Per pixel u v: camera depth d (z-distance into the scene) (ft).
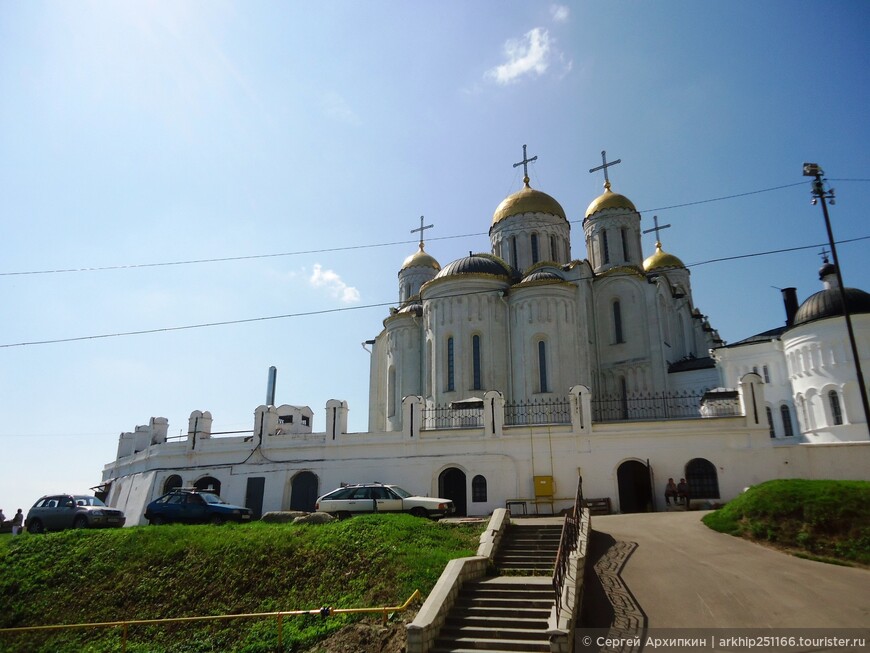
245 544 66.44
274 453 104.99
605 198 156.97
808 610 41.52
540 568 55.83
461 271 124.26
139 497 113.29
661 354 129.18
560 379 114.32
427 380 124.47
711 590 46.47
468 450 95.04
